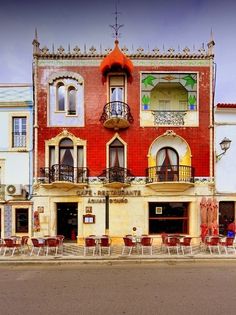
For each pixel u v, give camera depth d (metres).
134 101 17.27
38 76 17.25
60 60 17.33
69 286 9.26
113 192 16.94
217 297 8.12
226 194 17.00
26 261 12.62
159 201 16.95
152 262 12.70
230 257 13.18
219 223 17.17
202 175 17.03
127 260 12.75
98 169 17.05
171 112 17.25
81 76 17.30
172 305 7.52
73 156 17.16
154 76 17.30
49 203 16.94
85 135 17.14
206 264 12.30
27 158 17.12
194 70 17.28
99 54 17.30
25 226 17.05
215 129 17.23
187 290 8.76
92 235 15.77
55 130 17.14
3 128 17.20
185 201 16.97
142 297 8.14
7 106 17.22
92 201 16.94
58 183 16.31
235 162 17.19
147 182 16.88
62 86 17.53
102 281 9.80
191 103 17.31
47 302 7.83
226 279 9.97
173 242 13.59
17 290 8.93
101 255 13.62
